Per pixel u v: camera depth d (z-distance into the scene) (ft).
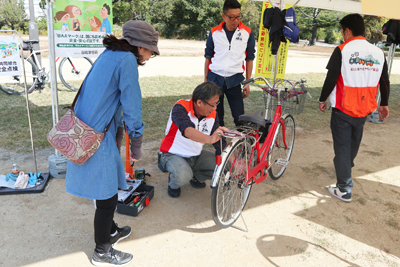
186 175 9.10
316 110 21.88
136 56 6.12
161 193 10.11
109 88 5.75
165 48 62.39
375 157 14.12
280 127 10.98
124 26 5.95
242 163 8.55
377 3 14.15
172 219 8.79
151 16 112.27
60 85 23.79
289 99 10.48
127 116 5.95
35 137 13.99
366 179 11.87
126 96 5.79
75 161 5.72
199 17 104.27
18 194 9.55
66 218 8.55
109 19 11.84
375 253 7.81
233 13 11.76
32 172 10.91
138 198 9.25
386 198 10.53
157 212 9.08
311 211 9.54
